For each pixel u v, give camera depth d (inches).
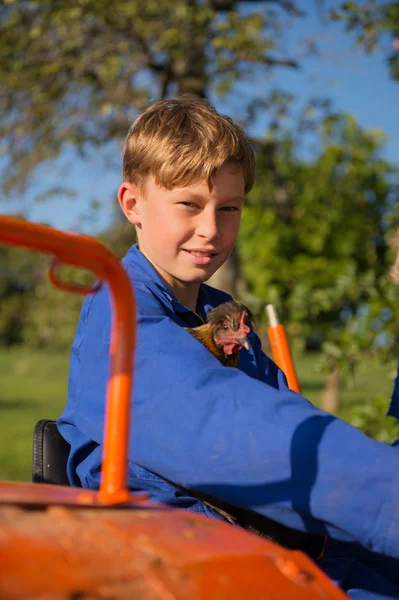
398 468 56.7
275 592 45.6
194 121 80.6
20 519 42.6
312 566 49.8
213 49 305.9
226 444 58.8
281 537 68.8
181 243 80.4
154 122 81.7
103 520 45.0
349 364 205.3
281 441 57.7
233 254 296.5
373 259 397.7
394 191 400.5
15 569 38.6
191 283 88.4
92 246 48.4
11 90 309.9
